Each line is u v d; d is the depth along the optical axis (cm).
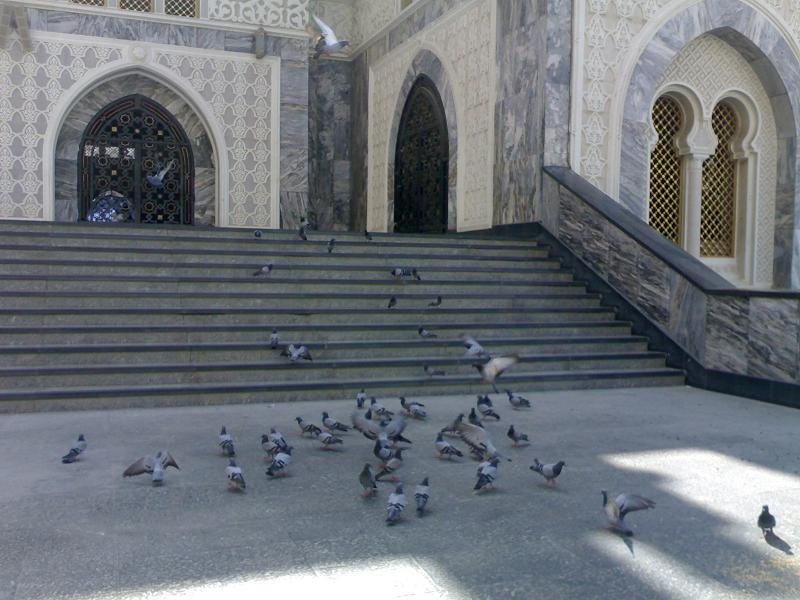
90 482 501
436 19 1661
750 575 364
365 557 379
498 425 708
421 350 932
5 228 1041
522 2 1348
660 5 1348
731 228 1559
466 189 1556
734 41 1447
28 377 766
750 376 876
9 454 573
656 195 1485
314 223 2088
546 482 517
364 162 2030
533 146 1318
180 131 1727
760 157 1519
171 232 1126
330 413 749
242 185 1741
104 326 862
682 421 737
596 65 1304
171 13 1694
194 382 812
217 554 379
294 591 337
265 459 568
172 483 502
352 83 2125
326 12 2094
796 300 816
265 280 1005
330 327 930
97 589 335
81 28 1614
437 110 1680
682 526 433
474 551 390
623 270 1101
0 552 377
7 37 1559
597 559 382
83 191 1658
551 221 1267
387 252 1191
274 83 1756
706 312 946
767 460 584
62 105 1603
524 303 1095
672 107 1484
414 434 664
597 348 1013
